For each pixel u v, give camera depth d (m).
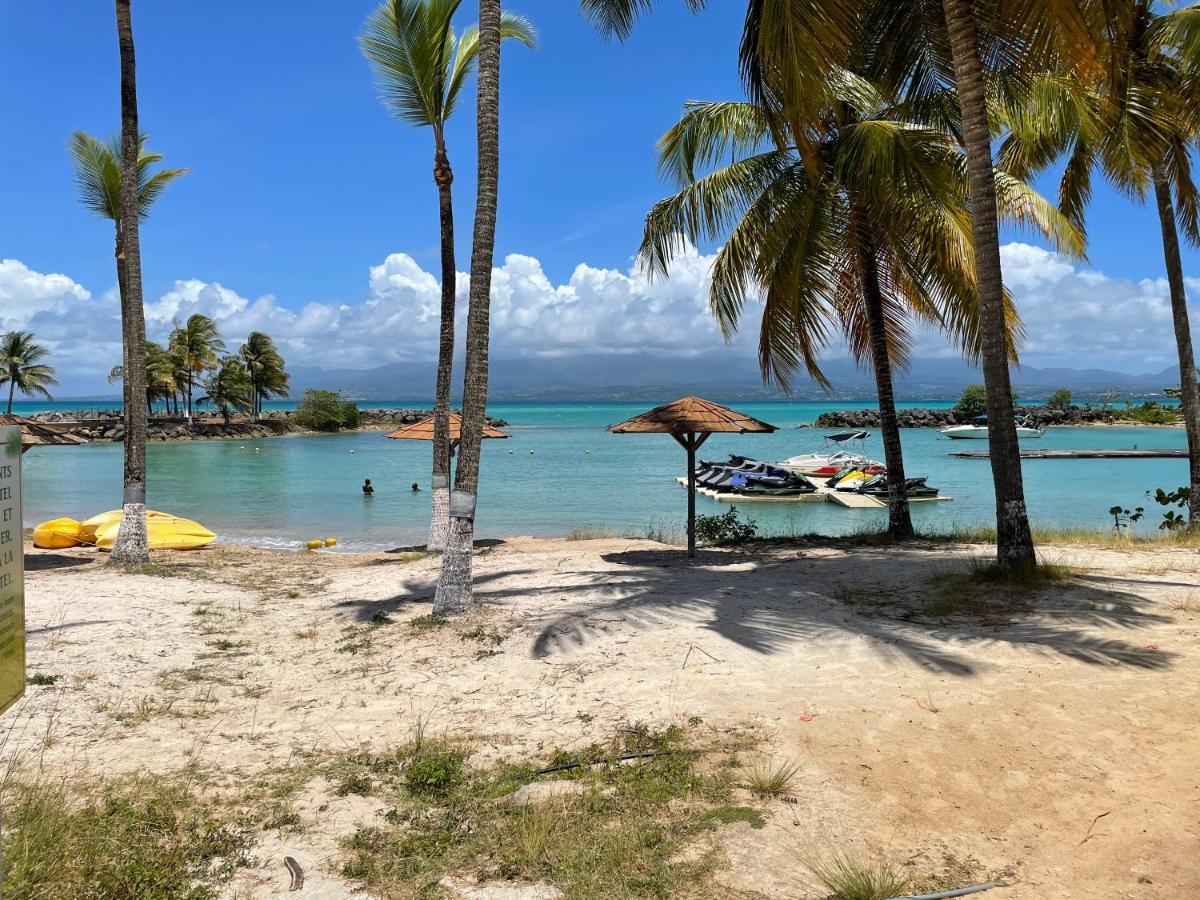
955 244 10.98
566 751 5.12
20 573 2.57
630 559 12.44
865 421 96.69
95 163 14.34
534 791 4.53
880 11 11.18
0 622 2.39
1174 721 4.95
